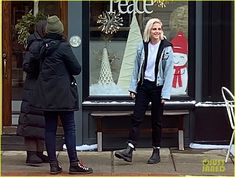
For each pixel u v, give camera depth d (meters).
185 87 8.97
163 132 8.97
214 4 8.77
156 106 7.95
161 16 9.01
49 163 7.68
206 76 8.88
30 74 7.69
